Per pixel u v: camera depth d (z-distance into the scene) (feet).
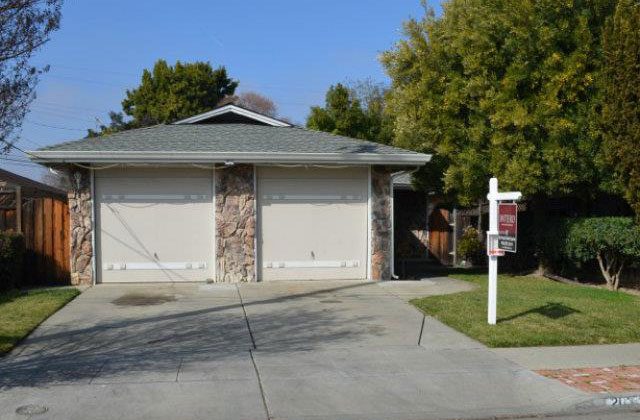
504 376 24.79
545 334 30.96
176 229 46.62
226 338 30.14
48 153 42.73
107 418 19.89
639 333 31.73
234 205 46.68
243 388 22.85
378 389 23.11
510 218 31.94
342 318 34.73
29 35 23.95
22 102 24.22
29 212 45.68
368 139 91.61
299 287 44.86
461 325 32.86
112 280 46.01
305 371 24.98
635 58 38.99
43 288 43.60
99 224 45.91
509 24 46.83
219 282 46.50
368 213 48.67
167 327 32.17
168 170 46.47
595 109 44.98
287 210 47.80
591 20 46.52
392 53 55.42
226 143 48.26
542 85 46.91
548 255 54.24
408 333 31.58
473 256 67.77
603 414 21.90
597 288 47.52
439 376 24.68
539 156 47.16
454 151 51.11
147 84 131.23
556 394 22.76
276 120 57.00
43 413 20.17
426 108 51.72
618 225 44.50
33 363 25.73
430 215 75.92
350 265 48.57
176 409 20.75
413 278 52.49
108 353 27.32
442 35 52.54
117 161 43.70
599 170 45.93
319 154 45.47
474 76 49.60
